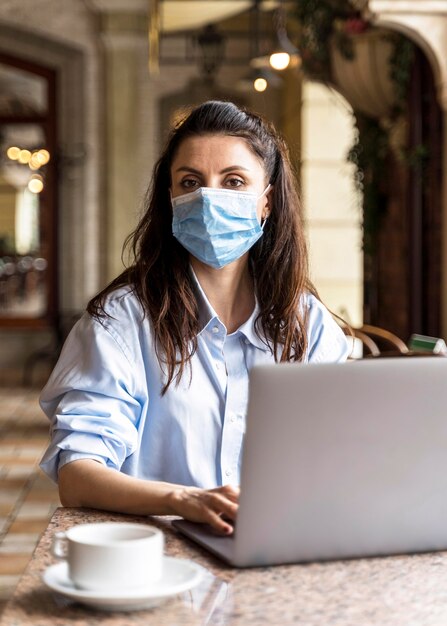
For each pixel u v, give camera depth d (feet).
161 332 6.75
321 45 22.39
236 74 39.42
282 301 7.22
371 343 15.44
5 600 12.63
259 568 4.98
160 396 6.73
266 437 4.73
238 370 6.98
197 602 4.52
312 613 4.41
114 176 38.42
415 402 4.91
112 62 38.11
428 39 18.22
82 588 4.44
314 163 33.65
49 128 38.75
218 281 7.09
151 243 7.16
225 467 6.76
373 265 24.23
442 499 5.15
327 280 33.68
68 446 6.27
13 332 38.99
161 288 6.90
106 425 6.43
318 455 4.83
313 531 4.97
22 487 19.99
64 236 39.04
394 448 4.95
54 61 38.47
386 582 4.81
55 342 38.88
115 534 4.66
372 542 5.11
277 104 39.96
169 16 28.17
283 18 29.37
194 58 36.99
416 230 20.35
